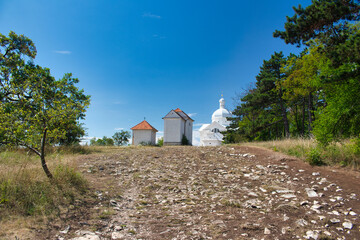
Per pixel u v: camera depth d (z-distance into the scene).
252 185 7.70
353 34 10.03
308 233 4.32
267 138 35.53
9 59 14.26
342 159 9.75
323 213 5.27
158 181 8.22
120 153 15.45
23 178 6.26
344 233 4.36
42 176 6.87
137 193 7.06
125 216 5.32
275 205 5.86
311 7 10.28
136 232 4.52
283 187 7.33
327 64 10.61
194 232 4.48
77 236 4.18
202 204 6.09
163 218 5.22
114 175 9.05
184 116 45.78
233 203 5.99
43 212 4.89
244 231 4.49
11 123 6.74
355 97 9.53
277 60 26.22
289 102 28.31
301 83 19.97
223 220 5.01
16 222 4.41
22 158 10.63
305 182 7.88
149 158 12.71
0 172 6.61
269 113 30.77
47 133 7.54
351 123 10.05
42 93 7.14
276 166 9.99
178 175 9.03
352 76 8.99
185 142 41.50
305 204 5.84
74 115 7.57
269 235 4.30
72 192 6.22
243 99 29.25
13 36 17.92
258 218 5.08
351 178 7.98
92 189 6.95
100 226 4.72
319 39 10.51
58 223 4.61
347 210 5.41
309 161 10.02
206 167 10.34
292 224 4.74
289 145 13.10
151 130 39.50
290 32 10.95
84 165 10.40
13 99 7.41
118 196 6.64
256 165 10.45
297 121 32.12
